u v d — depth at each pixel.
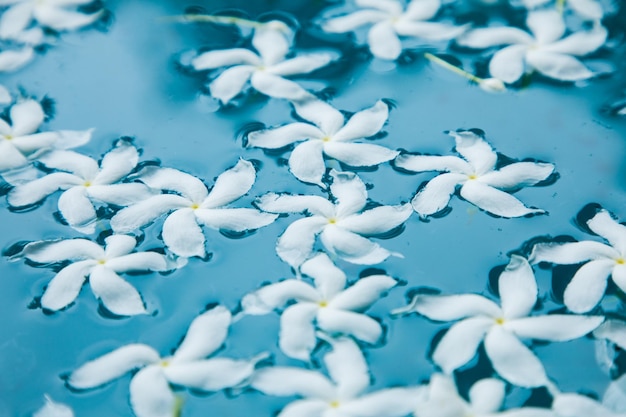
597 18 0.53
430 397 0.44
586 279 0.46
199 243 0.47
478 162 0.48
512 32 0.52
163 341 0.45
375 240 0.47
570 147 0.49
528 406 0.44
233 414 0.44
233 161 0.49
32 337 0.46
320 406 0.44
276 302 0.45
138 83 0.51
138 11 0.54
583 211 0.48
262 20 0.53
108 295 0.46
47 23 0.53
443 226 0.47
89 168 0.49
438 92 0.51
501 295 0.45
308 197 0.47
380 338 0.45
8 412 0.44
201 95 0.51
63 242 0.47
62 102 0.51
